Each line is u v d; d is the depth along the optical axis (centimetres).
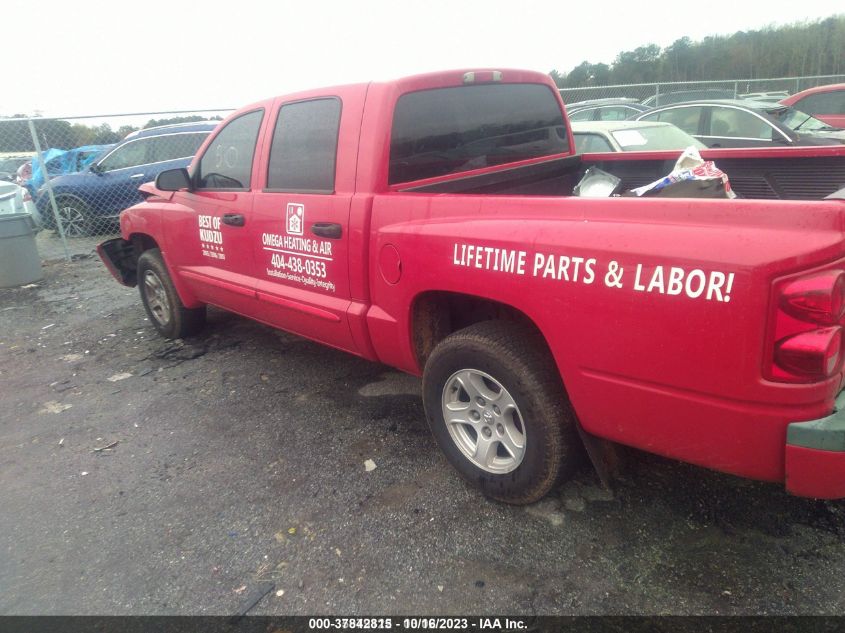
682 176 305
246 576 259
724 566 241
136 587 258
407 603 237
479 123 355
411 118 317
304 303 361
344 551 267
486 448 283
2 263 780
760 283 178
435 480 313
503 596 236
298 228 351
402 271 290
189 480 333
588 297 217
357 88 318
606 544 258
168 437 381
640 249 202
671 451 218
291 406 409
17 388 480
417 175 324
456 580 246
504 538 266
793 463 187
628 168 414
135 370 495
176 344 545
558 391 252
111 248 579
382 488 310
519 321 281
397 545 268
